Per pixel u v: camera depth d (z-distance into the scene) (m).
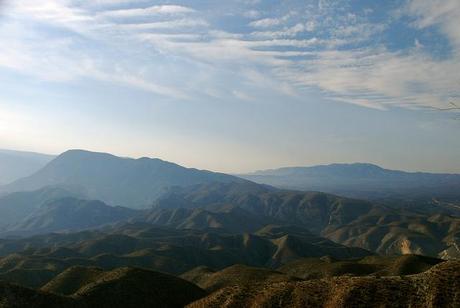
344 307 58.28
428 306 54.00
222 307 68.06
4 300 66.81
